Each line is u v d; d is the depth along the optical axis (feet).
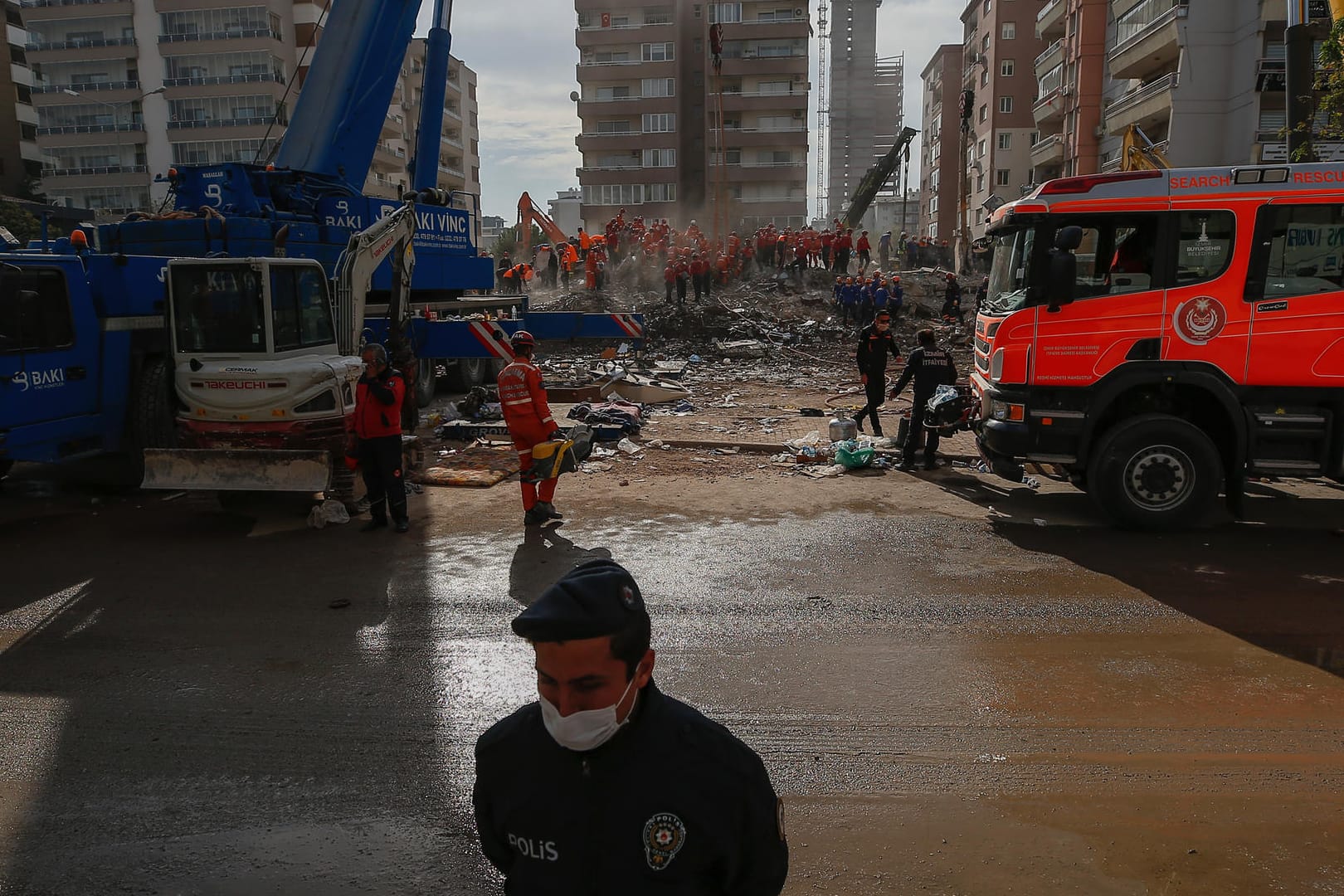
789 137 237.04
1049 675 16.72
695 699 15.92
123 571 23.62
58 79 207.31
